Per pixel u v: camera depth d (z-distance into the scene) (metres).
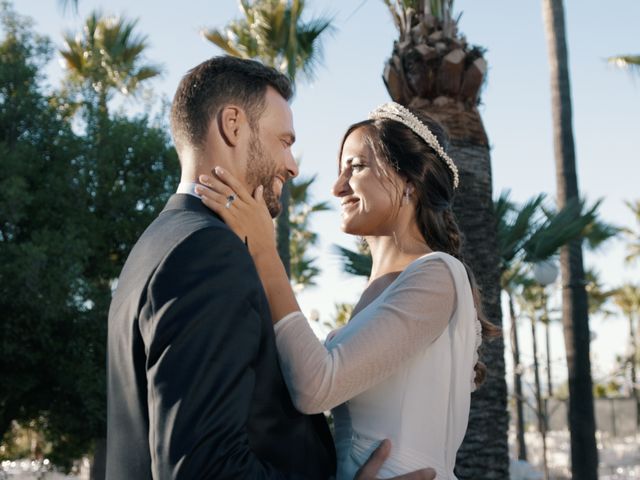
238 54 13.62
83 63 20.42
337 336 2.01
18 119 15.86
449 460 2.01
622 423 28.05
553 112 14.91
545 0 15.30
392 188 2.19
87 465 22.31
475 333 2.09
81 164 16.03
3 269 13.92
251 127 1.86
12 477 17.33
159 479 1.45
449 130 7.62
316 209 22.75
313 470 1.75
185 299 1.52
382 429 1.95
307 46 12.26
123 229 16.34
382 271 2.21
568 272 14.40
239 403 1.50
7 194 14.35
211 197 1.79
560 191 14.64
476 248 7.46
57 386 15.33
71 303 14.47
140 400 1.58
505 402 7.33
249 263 1.63
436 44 7.73
